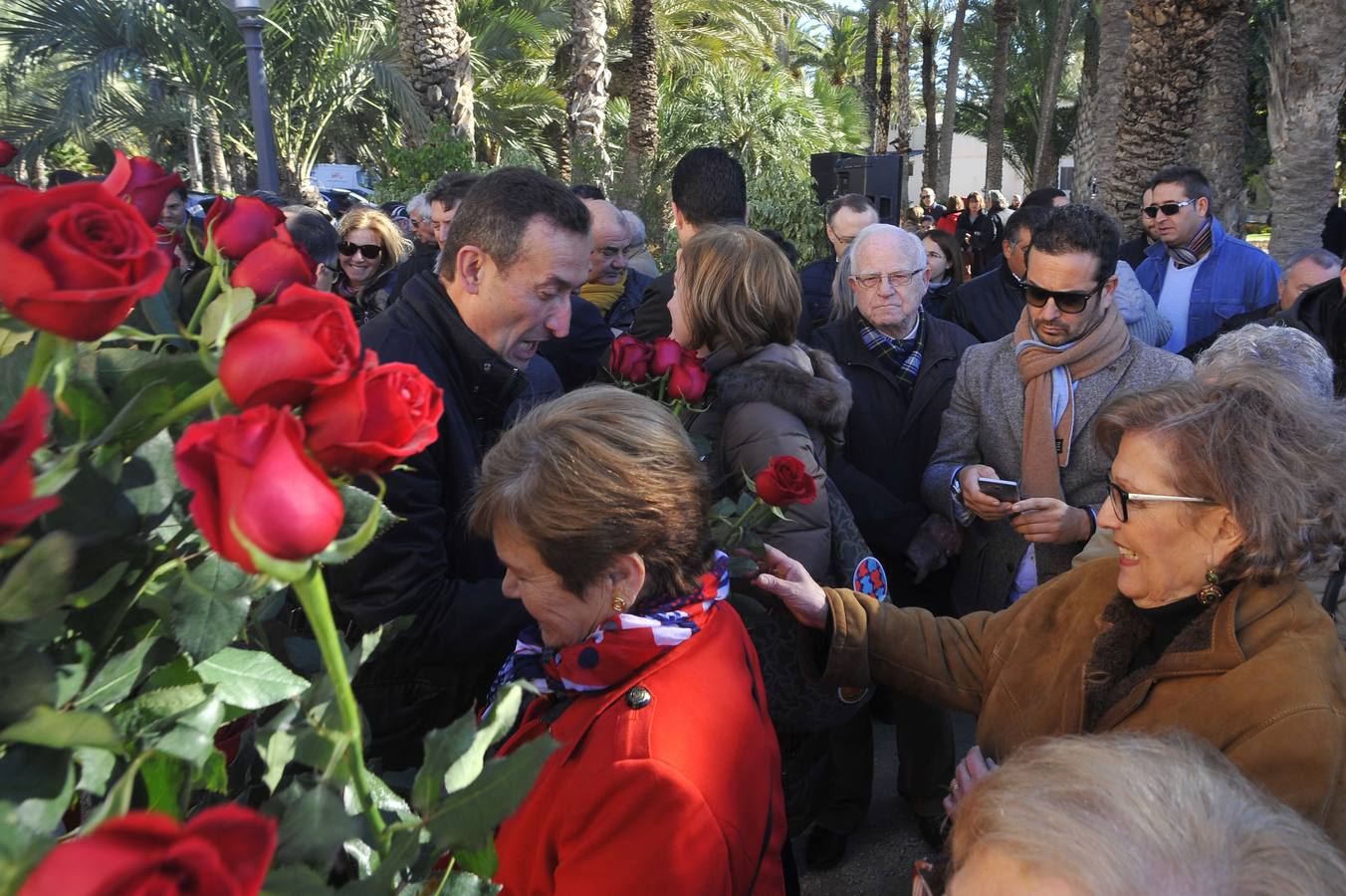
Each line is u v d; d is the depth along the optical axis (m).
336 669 0.66
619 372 2.01
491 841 0.78
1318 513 1.30
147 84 14.27
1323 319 3.38
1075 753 0.89
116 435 0.67
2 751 0.61
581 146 12.57
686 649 1.29
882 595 2.20
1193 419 1.34
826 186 8.88
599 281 4.42
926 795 2.78
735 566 1.60
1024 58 28.30
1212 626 1.38
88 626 0.69
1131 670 1.50
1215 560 1.38
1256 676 1.31
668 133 17.33
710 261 2.18
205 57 13.51
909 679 1.84
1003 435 2.74
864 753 2.69
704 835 1.14
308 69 14.24
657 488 1.27
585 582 1.27
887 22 28.56
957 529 2.75
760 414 2.06
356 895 0.71
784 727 2.07
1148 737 0.93
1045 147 27.08
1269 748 1.27
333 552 0.60
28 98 13.71
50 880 0.43
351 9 14.16
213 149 16.64
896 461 3.09
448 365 1.87
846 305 3.61
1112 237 2.52
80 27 13.10
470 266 1.84
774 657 2.01
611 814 1.15
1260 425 1.31
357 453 0.63
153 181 0.91
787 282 2.21
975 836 0.88
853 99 23.23
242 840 0.47
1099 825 0.80
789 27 29.23
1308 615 1.37
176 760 0.72
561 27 17.39
